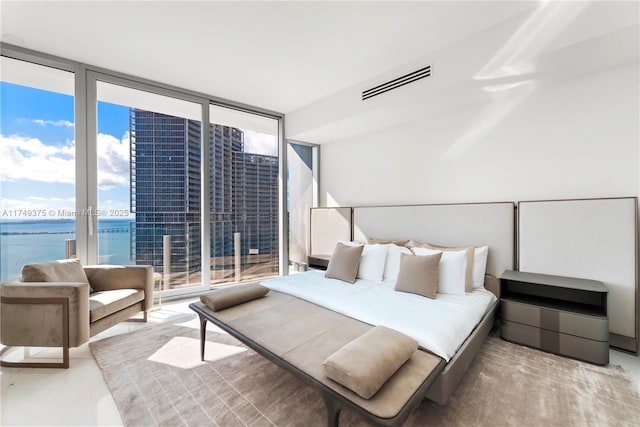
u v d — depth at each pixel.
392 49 2.67
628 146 2.28
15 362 2.04
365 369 1.20
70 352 2.24
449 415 1.53
